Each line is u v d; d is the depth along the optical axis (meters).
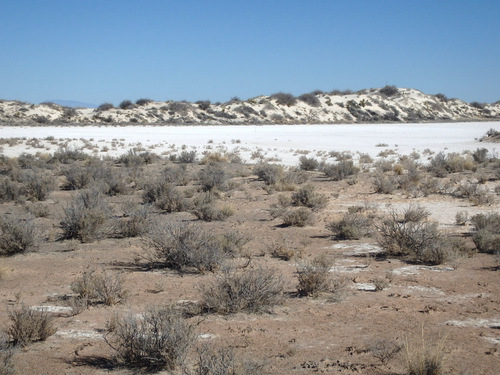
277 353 7.59
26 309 8.93
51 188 28.91
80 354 7.74
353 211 20.97
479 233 15.05
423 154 47.91
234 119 140.62
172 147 55.88
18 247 14.84
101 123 128.50
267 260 13.60
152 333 7.50
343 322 8.94
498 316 9.17
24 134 77.38
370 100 167.50
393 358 7.34
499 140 57.84
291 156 47.50
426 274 12.23
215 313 9.45
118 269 12.98
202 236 13.56
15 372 7.01
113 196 27.28
